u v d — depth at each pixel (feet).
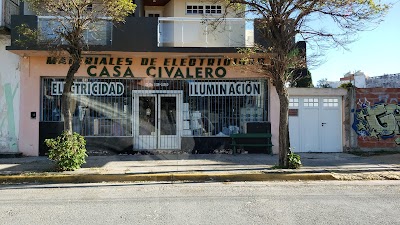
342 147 47.01
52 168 33.76
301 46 40.98
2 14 43.52
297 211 20.74
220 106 45.88
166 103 45.68
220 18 40.63
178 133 45.50
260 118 45.98
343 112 47.11
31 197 25.00
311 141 46.93
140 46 42.06
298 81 50.24
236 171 32.60
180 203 22.94
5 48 41.50
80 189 27.71
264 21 34.27
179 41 44.83
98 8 34.96
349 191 26.30
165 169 33.78
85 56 43.91
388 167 34.81
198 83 45.88
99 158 41.32
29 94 43.80
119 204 22.77
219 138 45.44
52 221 19.10
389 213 20.22
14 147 43.60
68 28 35.29
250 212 20.62
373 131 46.98
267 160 39.50
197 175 31.24
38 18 41.14
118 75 44.70
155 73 45.19
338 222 18.53
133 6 34.63
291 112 46.91
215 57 44.80
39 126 43.80
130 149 44.80
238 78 45.70
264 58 38.96
